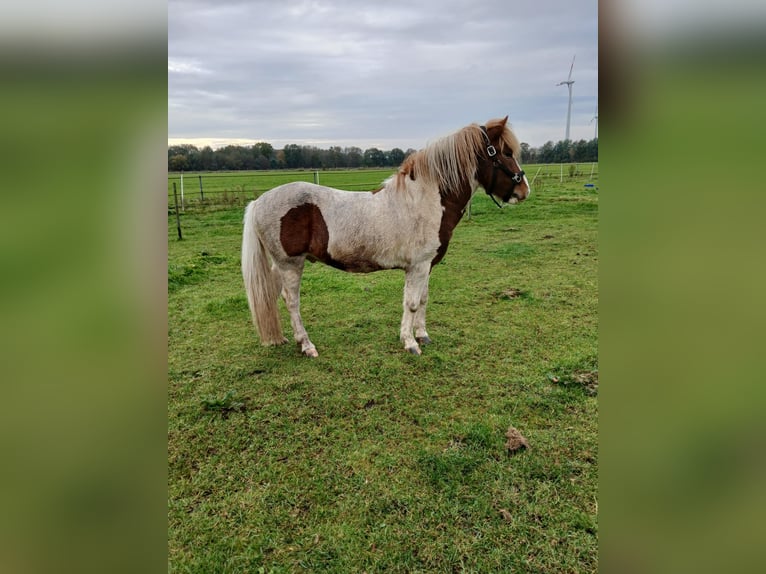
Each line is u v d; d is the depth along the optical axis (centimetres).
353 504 180
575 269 519
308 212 299
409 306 320
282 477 197
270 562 154
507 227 791
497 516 171
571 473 194
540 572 148
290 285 317
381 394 265
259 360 313
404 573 149
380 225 300
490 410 245
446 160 299
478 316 387
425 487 188
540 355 311
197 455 212
